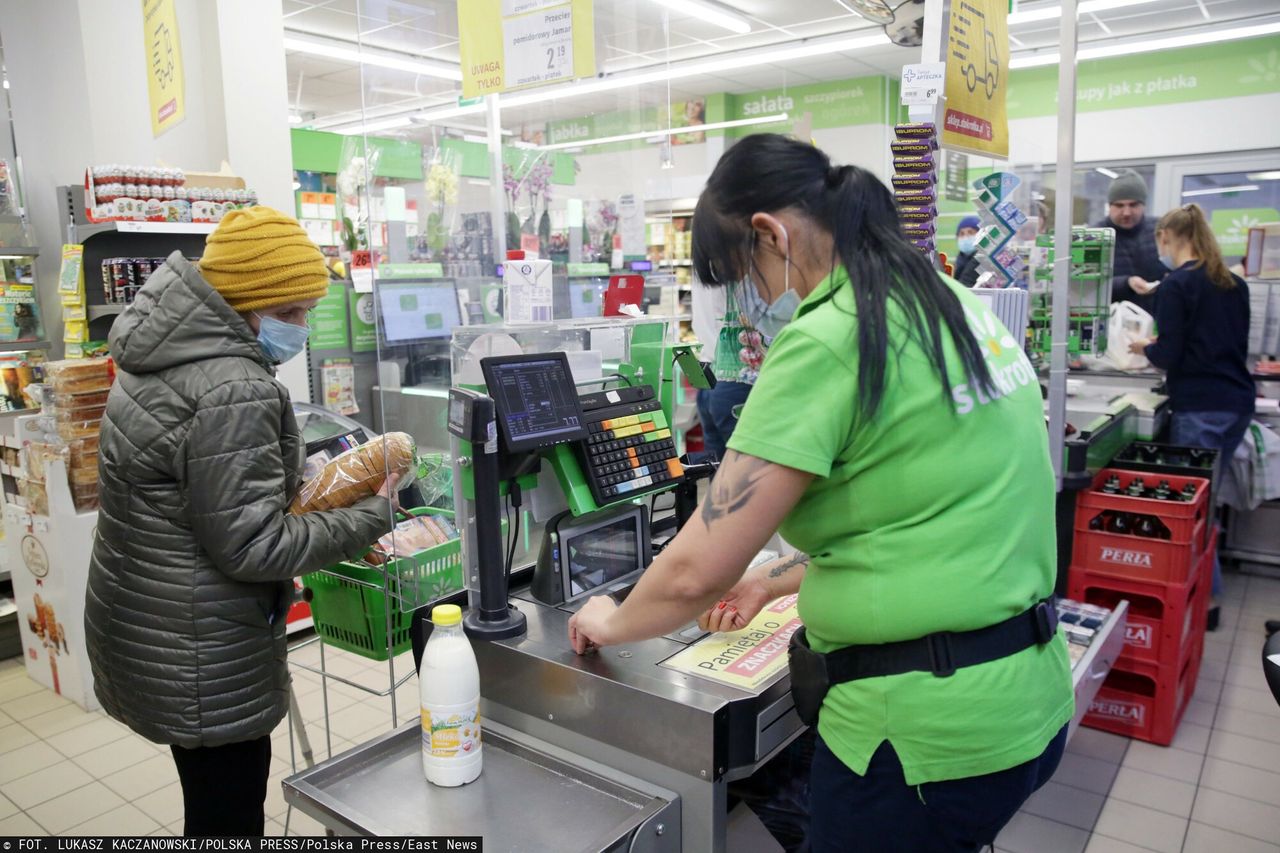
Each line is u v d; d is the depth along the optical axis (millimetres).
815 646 1139
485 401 1332
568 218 4281
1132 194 5098
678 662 1325
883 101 9914
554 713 1351
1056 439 2457
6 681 3518
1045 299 2887
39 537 3270
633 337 1814
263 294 1600
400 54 3229
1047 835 2453
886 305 999
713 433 3252
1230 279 3852
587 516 1590
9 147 4336
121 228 3295
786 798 1985
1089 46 7848
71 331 3553
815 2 7340
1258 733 2996
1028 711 1058
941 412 997
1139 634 2920
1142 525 2961
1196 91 7773
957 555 1015
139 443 1537
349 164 3711
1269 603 4188
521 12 1938
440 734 1279
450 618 1301
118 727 3129
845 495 1038
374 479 1688
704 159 11047
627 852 1141
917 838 1067
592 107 5195
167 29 2754
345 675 3344
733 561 1027
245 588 1626
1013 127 8828
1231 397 3924
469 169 3650
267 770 1787
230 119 4160
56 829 2514
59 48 4047
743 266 1114
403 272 3160
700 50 8859
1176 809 2568
